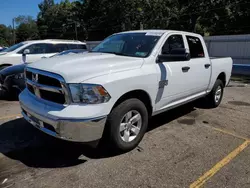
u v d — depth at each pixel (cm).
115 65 324
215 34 3359
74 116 277
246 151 359
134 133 353
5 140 377
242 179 286
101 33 4862
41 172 291
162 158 331
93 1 4494
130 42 421
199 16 3098
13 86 604
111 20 4009
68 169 299
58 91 289
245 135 423
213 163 321
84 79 287
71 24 5597
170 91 407
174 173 295
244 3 2827
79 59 345
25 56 867
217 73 562
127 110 327
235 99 715
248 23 3047
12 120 468
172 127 454
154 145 371
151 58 372
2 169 295
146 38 416
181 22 3328
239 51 1869
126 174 290
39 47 970
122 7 3406
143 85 344
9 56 893
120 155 337
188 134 420
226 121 498
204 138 405
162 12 3238
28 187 261
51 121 286
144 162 319
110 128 314
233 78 1229
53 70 297
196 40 500
